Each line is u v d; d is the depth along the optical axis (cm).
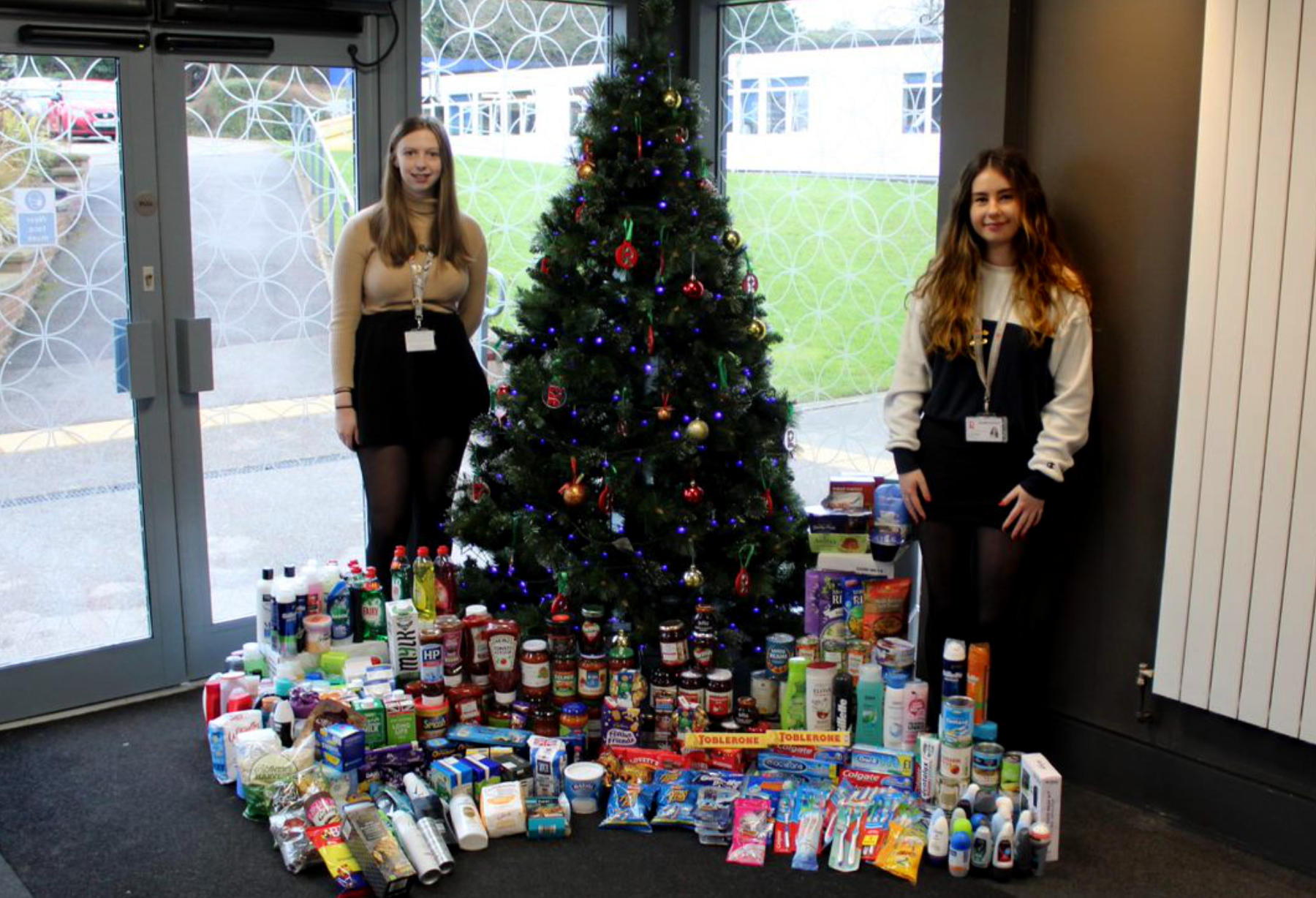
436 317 410
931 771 335
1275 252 300
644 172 386
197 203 404
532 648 374
